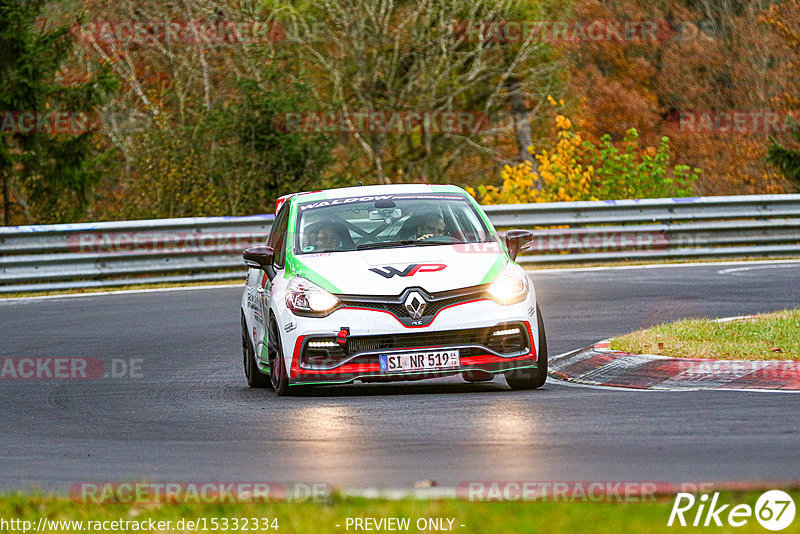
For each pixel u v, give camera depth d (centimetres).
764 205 8344
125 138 12794
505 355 3522
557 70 13962
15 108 11238
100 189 12738
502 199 9775
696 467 2381
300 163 10462
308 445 2812
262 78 10862
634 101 16488
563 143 10075
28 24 11350
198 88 13425
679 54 17338
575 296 6241
